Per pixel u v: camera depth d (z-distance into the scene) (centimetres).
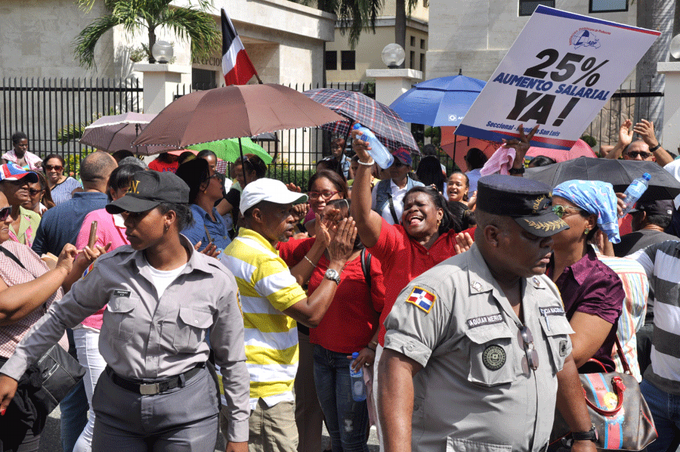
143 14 1523
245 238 343
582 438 240
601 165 389
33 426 319
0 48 1820
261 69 2478
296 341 350
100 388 284
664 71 952
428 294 212
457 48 2220
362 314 375
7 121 1823
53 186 798
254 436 335
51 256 374
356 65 3806
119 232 393
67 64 1784
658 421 351
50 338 287
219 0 2033
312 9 2570
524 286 222
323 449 468
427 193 341
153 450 283
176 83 1205
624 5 2059
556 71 399
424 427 218
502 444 209
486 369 207
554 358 221
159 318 271
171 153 748
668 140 962
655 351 349
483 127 412
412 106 739
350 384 374
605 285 280
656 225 411
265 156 833
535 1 2148
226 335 290
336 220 382
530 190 205
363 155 339
